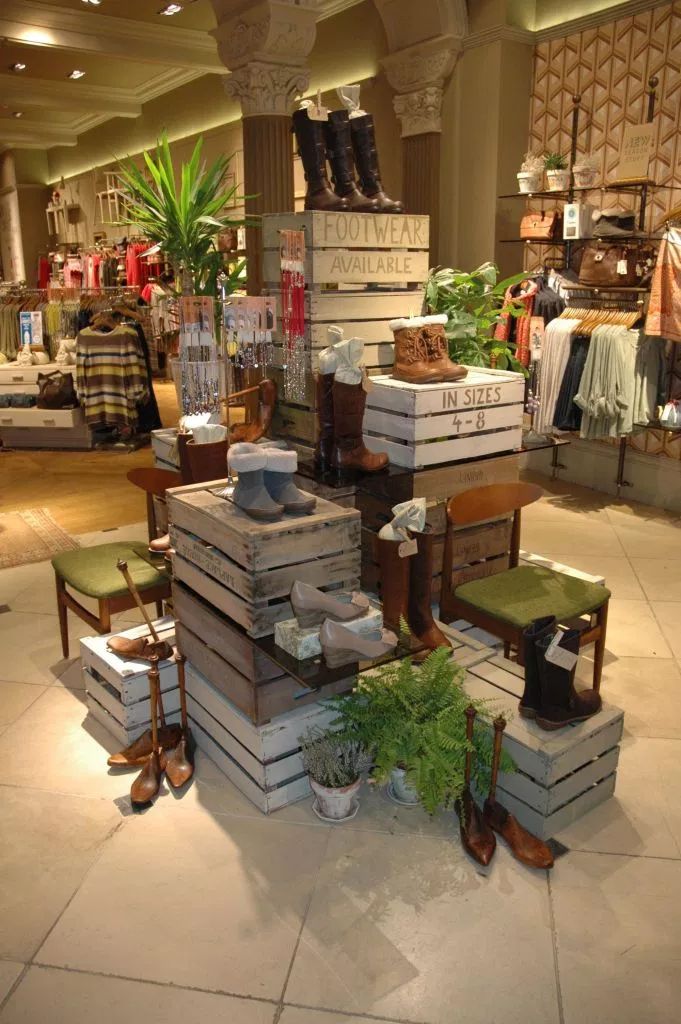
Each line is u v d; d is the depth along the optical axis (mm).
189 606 2543
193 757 2602
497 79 5719
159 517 3260
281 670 2320
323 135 2961
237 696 2389
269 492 2338
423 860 2189
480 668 2625
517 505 3064
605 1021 1732
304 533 2240
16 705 3002
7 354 7992
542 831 2248
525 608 2697
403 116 6352
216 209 3322
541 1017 1741
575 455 5977
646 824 2332
